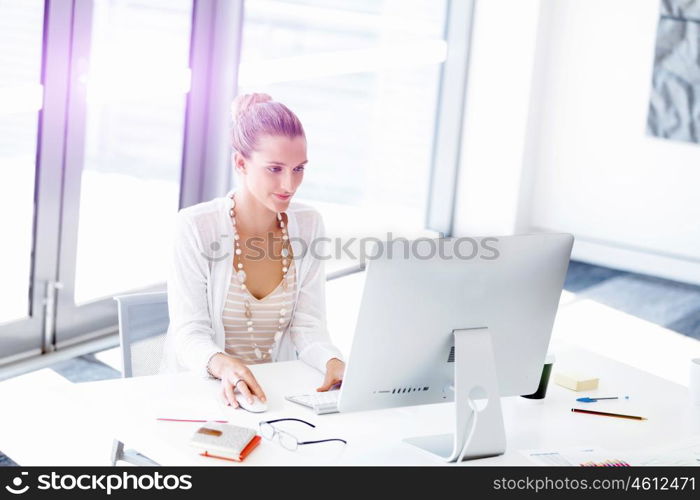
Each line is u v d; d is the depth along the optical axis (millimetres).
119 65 4207
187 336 2188
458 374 1775
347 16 5707
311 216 2422
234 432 1744
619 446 1882
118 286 4402
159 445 1732
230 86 4816
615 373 2338
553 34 6355
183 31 4574
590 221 6438
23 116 3740
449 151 6527
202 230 2270
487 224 6551
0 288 3805
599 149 6336
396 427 1912
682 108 5984
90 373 3824
